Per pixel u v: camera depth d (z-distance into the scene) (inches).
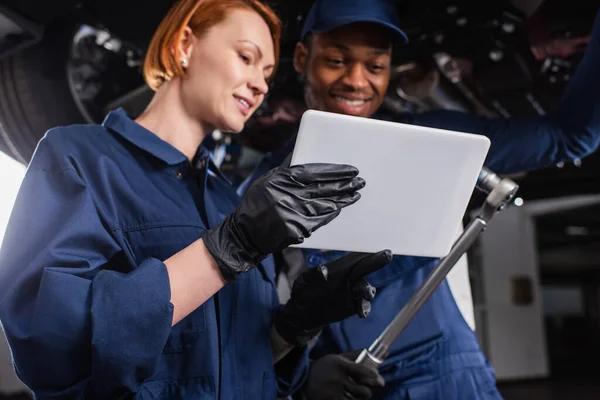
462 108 93.0
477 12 74.4
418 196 35.4
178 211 34.9
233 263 30.4
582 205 310.0
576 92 57.3
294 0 64.2
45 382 29.0
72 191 32.3
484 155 34.9
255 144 96.4
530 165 59.5
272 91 81.0
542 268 533.0
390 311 52.8
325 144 31.7
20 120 78.2
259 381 36.8
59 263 29.6
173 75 38.3
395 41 57.6
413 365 51.3
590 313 659.4
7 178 94.4
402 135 32.4
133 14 71.7
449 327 53.1
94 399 29.6
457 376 51.4
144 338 28.6
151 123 38.9
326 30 54.4
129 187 34.2
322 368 45.4
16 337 28.5
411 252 38.1
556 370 433.1
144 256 33.4
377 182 34.1
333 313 38.8
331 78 56.5
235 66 37.0
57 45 73.8
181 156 36.9
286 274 54.1
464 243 39.8
